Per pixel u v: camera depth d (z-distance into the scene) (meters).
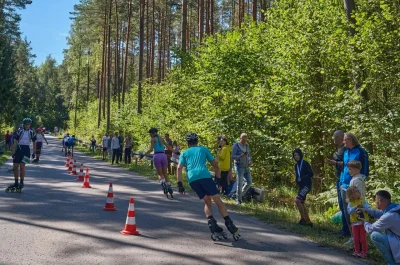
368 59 12.00
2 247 6.12
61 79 99.88
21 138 11.59
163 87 29.73
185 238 7.18
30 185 13.43
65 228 7.45
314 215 9.99
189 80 19.31
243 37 19.05
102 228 7.58
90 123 59.03
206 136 16.88
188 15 44.47
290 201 13.08
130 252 6.14
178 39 58.25
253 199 12.13
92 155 36.41
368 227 5.72
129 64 71.00
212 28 35.94
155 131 12.17
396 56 12.05
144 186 14.55
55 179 15.79
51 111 115.50
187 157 7.45
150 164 22.83
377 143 11.39
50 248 6.18
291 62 14.12
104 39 51.59
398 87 12.60
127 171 20.98
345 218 7.71
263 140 15.04
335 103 13.02
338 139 8.10
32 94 108.56
